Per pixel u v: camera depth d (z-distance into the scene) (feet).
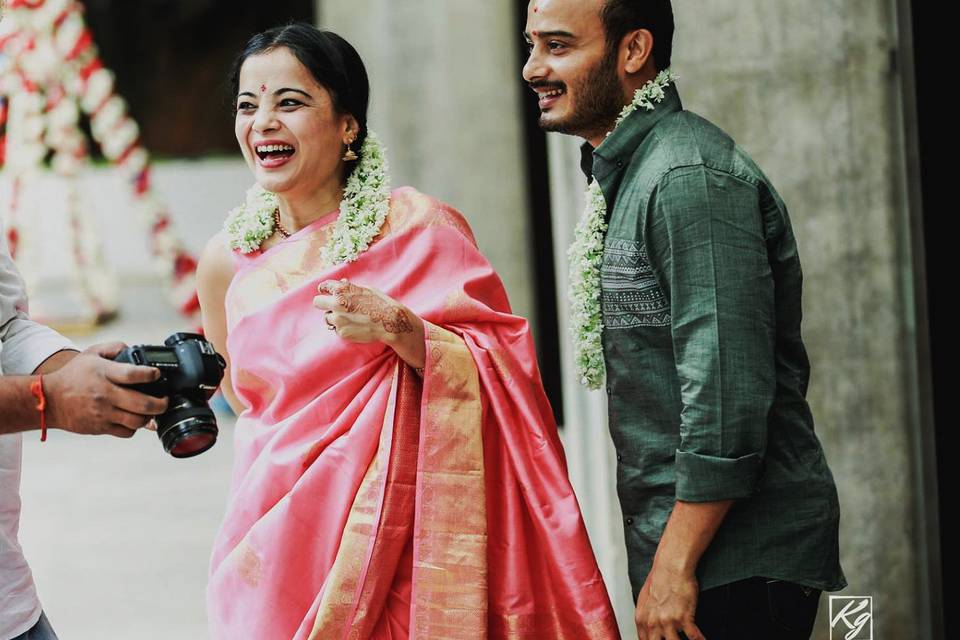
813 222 13.87
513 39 28.35
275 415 10.73
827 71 13.74
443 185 28.50
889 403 14.03
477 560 10.21
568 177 15.90
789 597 9.97
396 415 10.35
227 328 11.64
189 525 23.21
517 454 10.54
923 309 13.79
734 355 9.31
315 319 10.64
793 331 10.14
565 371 16.69
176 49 71.05
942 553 13.92
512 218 28.40
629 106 10.10
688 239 9.45
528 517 10.67
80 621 18.51
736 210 9.47
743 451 9.37
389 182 11.19
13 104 37.37
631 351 10.07
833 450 14.06
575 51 10.01
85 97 39.22
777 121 13.78
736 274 9.37
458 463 10.28
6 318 9.60
